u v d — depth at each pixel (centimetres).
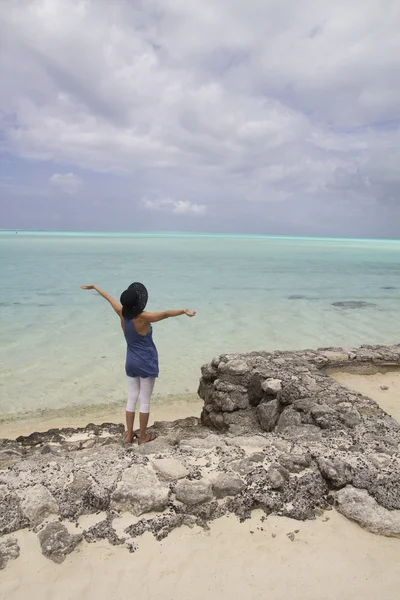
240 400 704
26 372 1040
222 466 452
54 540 352
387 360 849
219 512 393
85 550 352
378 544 364
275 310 1848
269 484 421
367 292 2416
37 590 317
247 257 4859
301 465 455
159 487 409
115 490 404
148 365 556
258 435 559
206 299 2070
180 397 925
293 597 315
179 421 770
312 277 3086
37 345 1250
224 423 692
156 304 1916
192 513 391
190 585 324
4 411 834
